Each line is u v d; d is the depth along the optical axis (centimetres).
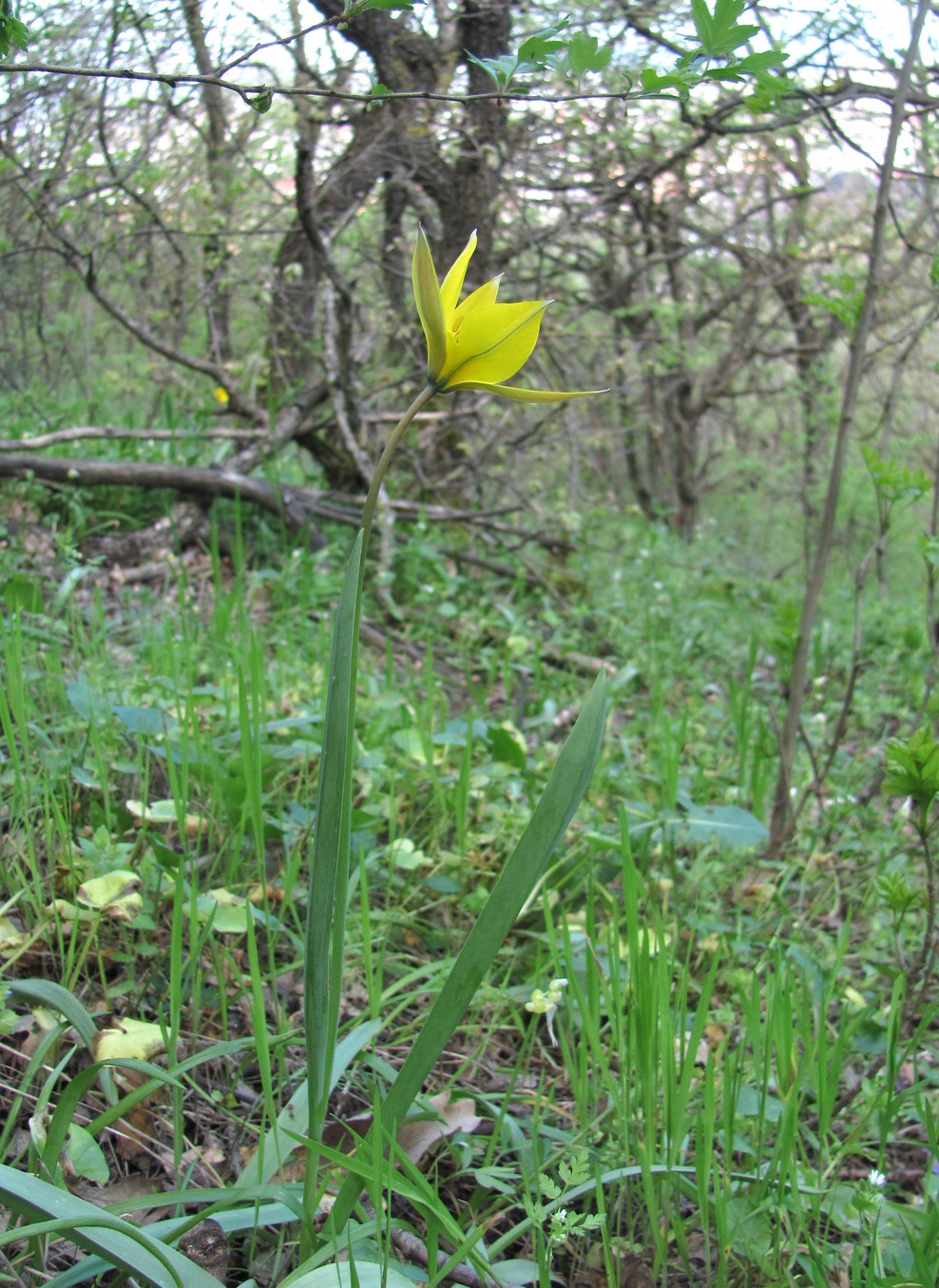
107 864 180
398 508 525
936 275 284
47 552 411
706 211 733
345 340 473
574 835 264
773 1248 147
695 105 451
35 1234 99
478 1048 192
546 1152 167
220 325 607
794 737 299
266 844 235
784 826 300
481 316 105
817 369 595
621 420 820
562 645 459
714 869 266
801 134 546
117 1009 177
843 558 882
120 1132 151
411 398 575
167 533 464
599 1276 152
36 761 223
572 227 555
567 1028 203
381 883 231
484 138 508
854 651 293
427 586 466
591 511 650
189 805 237
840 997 217
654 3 359
